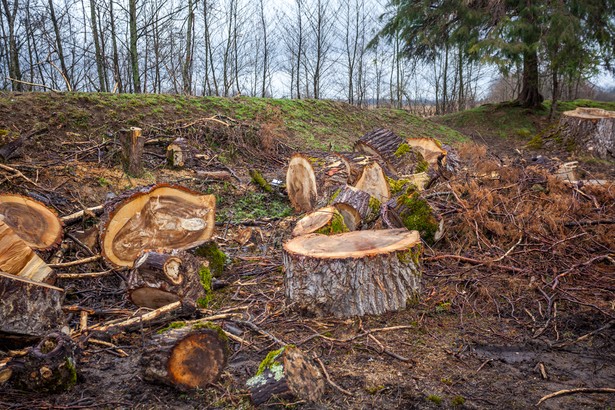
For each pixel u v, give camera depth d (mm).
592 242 5773
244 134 10781
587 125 14086
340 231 5293
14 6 16016
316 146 12438
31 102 9367
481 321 4277
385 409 2986
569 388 3236
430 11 19547
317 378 3154
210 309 4484
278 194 8375
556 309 4477
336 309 4180
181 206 5254
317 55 23422
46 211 5148
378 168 7074
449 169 8680
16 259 3885
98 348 3771
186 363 3188
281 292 4820
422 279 5047
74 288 4957
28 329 3553
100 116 9797
